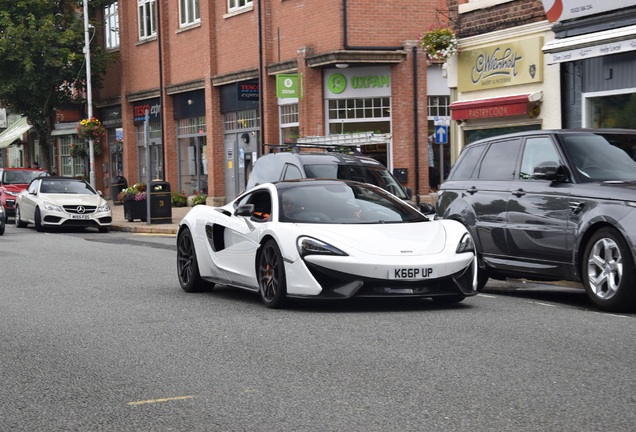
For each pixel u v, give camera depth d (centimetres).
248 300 1080
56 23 4172
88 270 1485
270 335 823
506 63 1958
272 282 990
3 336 863
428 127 2772
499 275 1145
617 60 1691
